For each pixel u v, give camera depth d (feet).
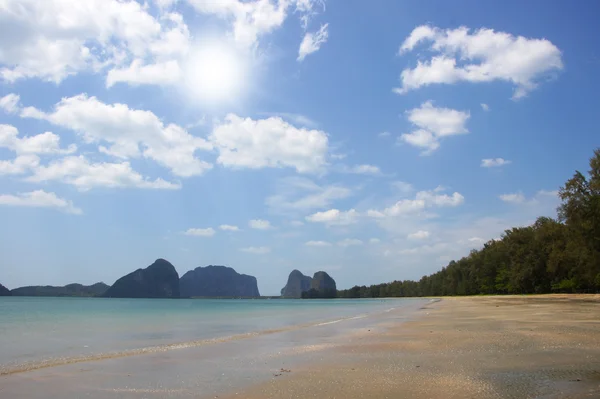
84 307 306.14
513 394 26.96
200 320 144.77
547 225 318.24
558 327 66.90
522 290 339.77
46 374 40.60
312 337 71.92
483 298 312.71
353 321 113.80
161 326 114.01
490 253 411.95
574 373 32.37
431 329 75.82
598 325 68.80
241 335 80.53
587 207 202.28
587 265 218.38
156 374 39.70
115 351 58.95
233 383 34.71
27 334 90.53
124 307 317.83
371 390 30.04
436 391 28.89
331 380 34.12
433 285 581.53
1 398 31.37
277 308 303.27
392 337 65.31
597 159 201.36
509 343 50.34
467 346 49.93
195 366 43.86
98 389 33.81
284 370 39.73
